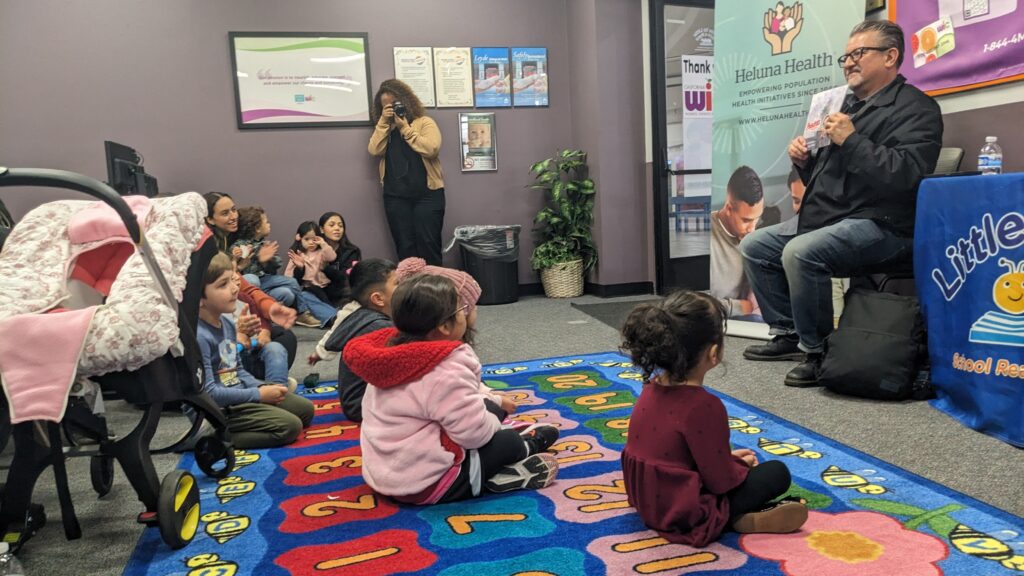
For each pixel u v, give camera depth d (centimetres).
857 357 223
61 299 144
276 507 159
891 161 228
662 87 470
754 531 134
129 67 443
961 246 200
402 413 154
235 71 459
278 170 473
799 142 266
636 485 137
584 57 490
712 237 343
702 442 128
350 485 171
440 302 155
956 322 202
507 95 509
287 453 198
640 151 491
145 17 443
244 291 247
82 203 167
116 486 181
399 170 467
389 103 461
